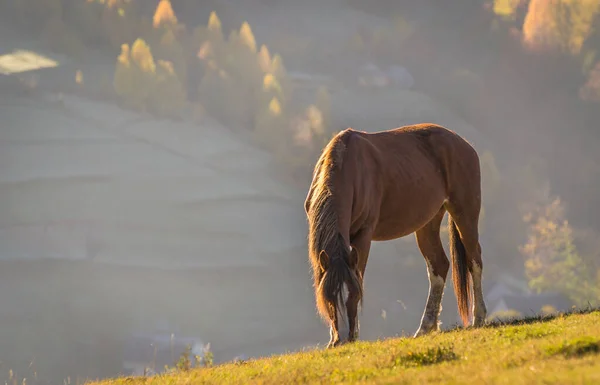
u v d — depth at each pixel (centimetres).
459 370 511
